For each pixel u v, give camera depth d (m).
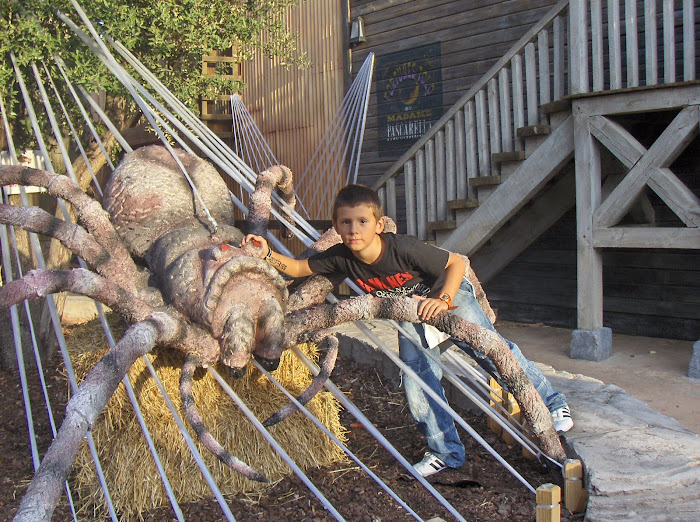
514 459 3.68
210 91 7.28
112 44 4.81
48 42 4.80
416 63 8.27
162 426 3.43
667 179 5.25
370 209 2.91
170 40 6.33
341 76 9.21
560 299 7.45
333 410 3.90
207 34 6.34
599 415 3.65
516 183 6.16
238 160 4.22
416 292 3.20
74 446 2.30
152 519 3.29
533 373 3.45
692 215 5.15
